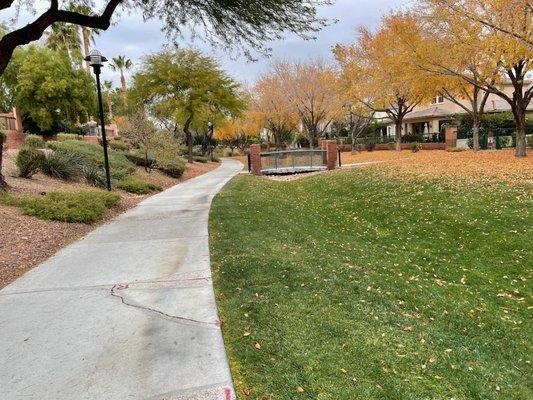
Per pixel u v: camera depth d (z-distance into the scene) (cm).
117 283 475
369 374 286
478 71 1733
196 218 884
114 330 352
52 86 3341
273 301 405
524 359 365
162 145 2123
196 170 2831
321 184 1608
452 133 2916
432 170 1494
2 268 540
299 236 726
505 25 1280
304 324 356
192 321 365
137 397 259
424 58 1717
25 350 322
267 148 4669
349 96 2972
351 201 1187
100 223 867
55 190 1049
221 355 305
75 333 349
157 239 696
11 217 762
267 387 266
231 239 668
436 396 273
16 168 1312
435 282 552
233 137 6122
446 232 794
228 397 257
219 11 978
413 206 1005
